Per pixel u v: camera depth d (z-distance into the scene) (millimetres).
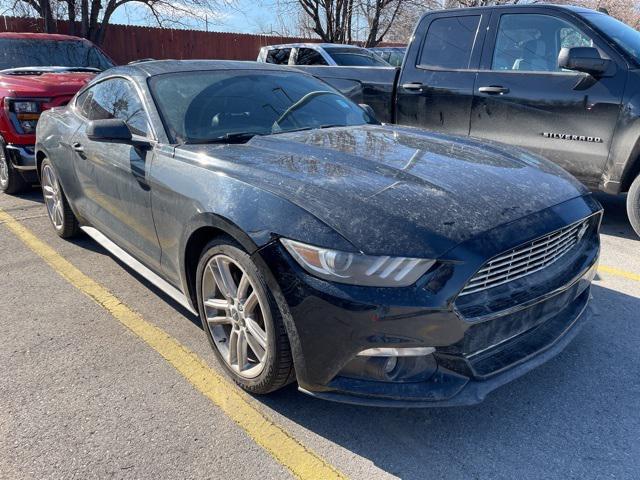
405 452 2328
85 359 3031
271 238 2318
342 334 2160
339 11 17922
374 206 2285
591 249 2842
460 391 2211
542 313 2445
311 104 3832
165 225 3049
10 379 2846
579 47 4551
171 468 2246
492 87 5262
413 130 3686
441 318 2111
